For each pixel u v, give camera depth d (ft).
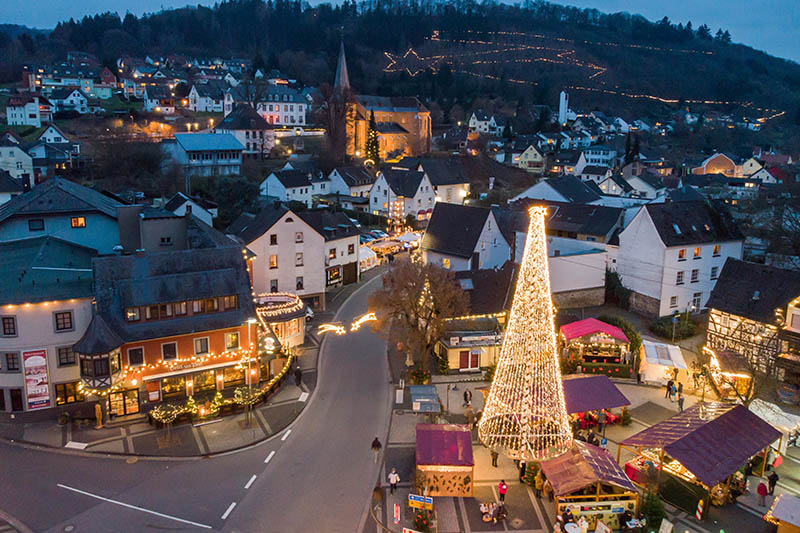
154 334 136.67
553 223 239.91
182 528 100.37
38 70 559.79
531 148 520.83
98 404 133.28
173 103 547.49
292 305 181.68
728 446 109.09
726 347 168.96
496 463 120.57
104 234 177.37
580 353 163.53
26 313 130.31
